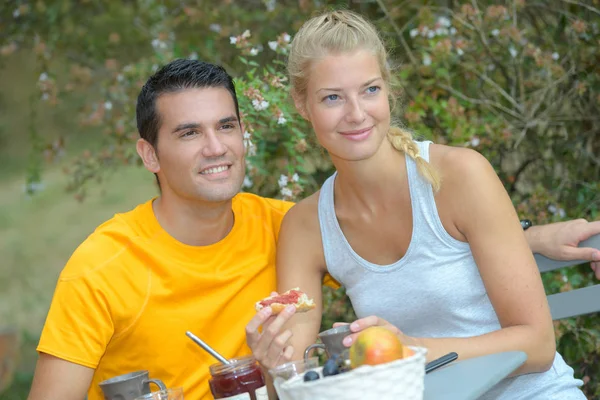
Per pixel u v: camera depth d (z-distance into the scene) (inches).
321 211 141.8
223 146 136.3
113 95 267.1
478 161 131.5
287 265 143.3
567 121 228.5
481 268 129.3
